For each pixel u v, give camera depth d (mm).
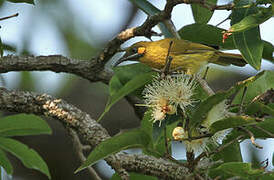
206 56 11250
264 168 7090
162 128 7633
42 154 15656
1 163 9453
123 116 16172
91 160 7258
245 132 7137
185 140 7238
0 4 13617
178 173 8688
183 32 10242
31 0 9773
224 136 7508
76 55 15461
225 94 6902
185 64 11234
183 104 7473
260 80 8531
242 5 8109
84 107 15852
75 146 9938
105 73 10875
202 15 10445
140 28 9516
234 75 15961
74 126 9469
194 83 8555
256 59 7785
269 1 7730
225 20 9836
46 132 9258
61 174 15617
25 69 10484
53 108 9547
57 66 10633
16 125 9047
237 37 7883
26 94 9648
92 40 15742
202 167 7758
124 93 7801
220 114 7293
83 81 15969
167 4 8688
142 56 11719
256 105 7559
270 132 7719
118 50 10359
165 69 7660
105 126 16047
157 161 8789
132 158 8805
